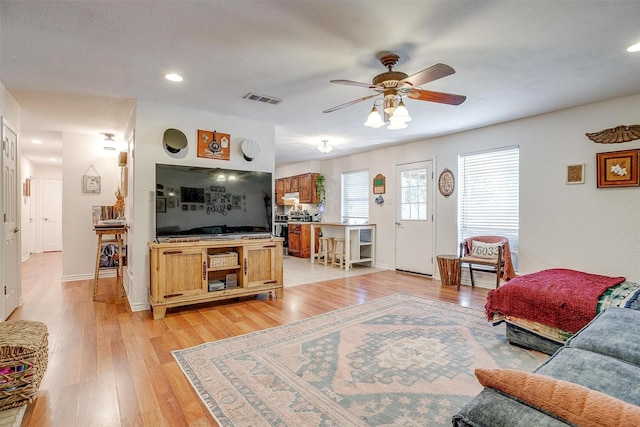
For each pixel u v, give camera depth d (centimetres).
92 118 416
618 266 347
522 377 88
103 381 209
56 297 406
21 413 171
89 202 518
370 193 654
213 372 220
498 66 268
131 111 382
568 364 139
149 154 360
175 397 192
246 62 261
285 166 884
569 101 357
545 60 258
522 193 422
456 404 184
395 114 249
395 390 198
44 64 262
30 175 809
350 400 188
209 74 285
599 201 360
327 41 228
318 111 393
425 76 224
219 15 196
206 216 380
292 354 247
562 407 77
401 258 592
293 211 846
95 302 386
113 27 209
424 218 552
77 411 178
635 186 336
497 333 289
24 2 181
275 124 452
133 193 360
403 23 205
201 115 393
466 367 228
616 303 227
